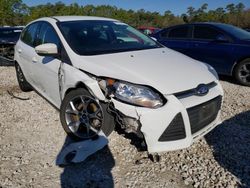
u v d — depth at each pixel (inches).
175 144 121.4
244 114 185.2
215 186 115.0
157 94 119.2
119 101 122.0
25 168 126.6
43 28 185.0
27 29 216.7
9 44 360.5
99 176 121.3
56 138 152.0
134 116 118.5
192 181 118.1
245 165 128.4
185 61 147.4
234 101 211.6
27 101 208.2
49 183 117.1
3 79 279.6
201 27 282.7
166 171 124.5
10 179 119.4
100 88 129.0
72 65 144.9
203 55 276.7
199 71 138.2
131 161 131.0
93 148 132.4
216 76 145.9
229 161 131.6
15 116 181.8
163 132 118.8
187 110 120.5
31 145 145.4
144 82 121.0
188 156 135.4
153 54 152.8
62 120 151.0
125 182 117.6
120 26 184.7
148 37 185.0
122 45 162.9
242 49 251.6
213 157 134.8
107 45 158.9
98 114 137.0
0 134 157.5
